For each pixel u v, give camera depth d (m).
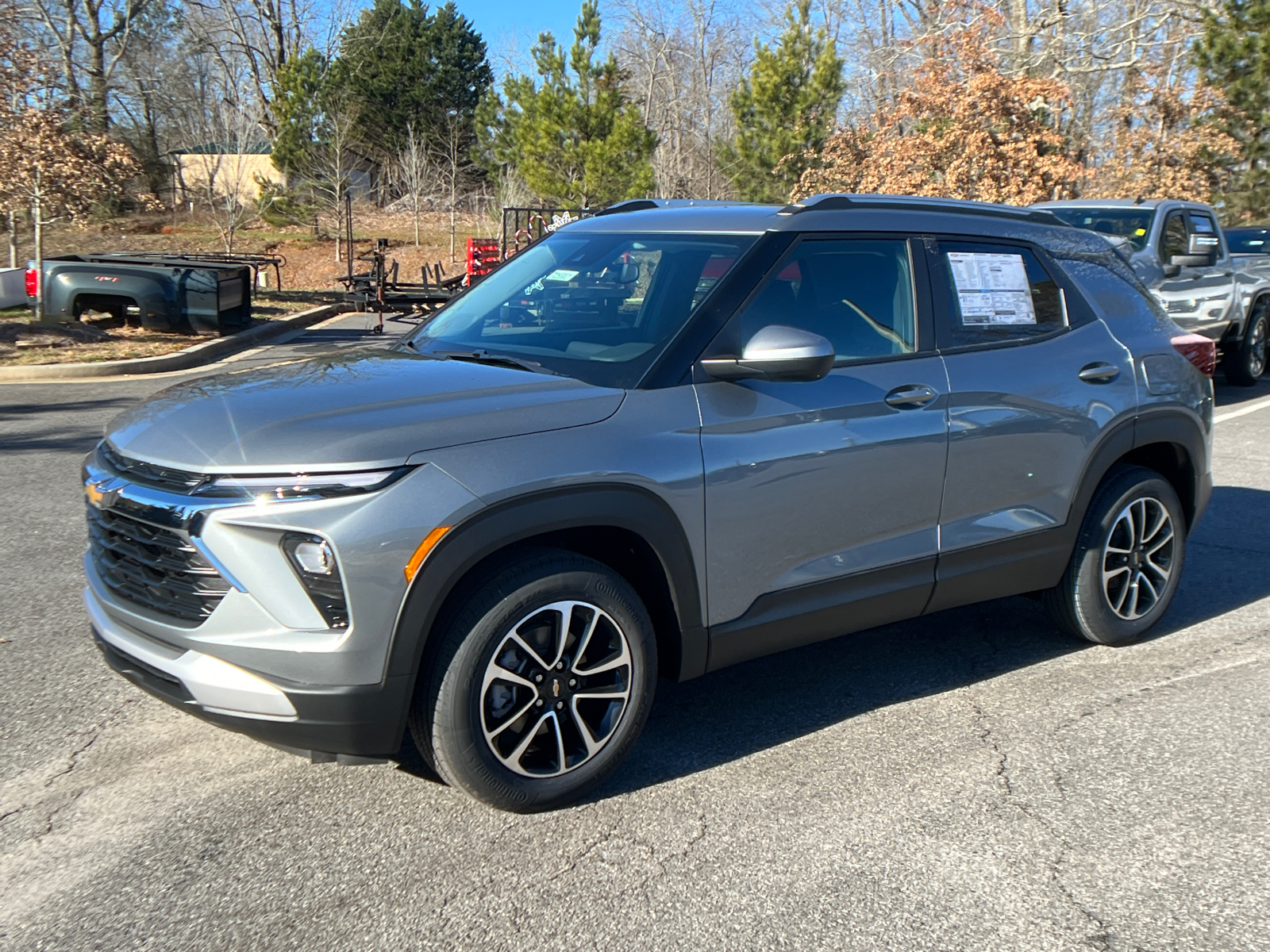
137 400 11.20
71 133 16.86
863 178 18.23
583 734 3.23
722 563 3.41
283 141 32.16
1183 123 21.16
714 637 3.46
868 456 3.68
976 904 2.84
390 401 3.12
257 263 23.47
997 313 4.19
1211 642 4.78
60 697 4.04
